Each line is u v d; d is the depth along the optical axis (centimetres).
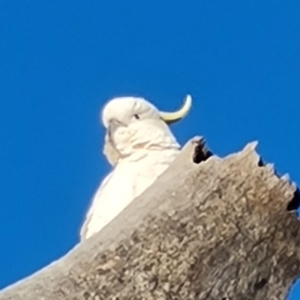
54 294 1005
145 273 1016
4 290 1014
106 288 1010
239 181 1053
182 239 1032
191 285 1017
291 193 1051
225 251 1034
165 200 1052
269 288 1043
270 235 1046
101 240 1039
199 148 1096
